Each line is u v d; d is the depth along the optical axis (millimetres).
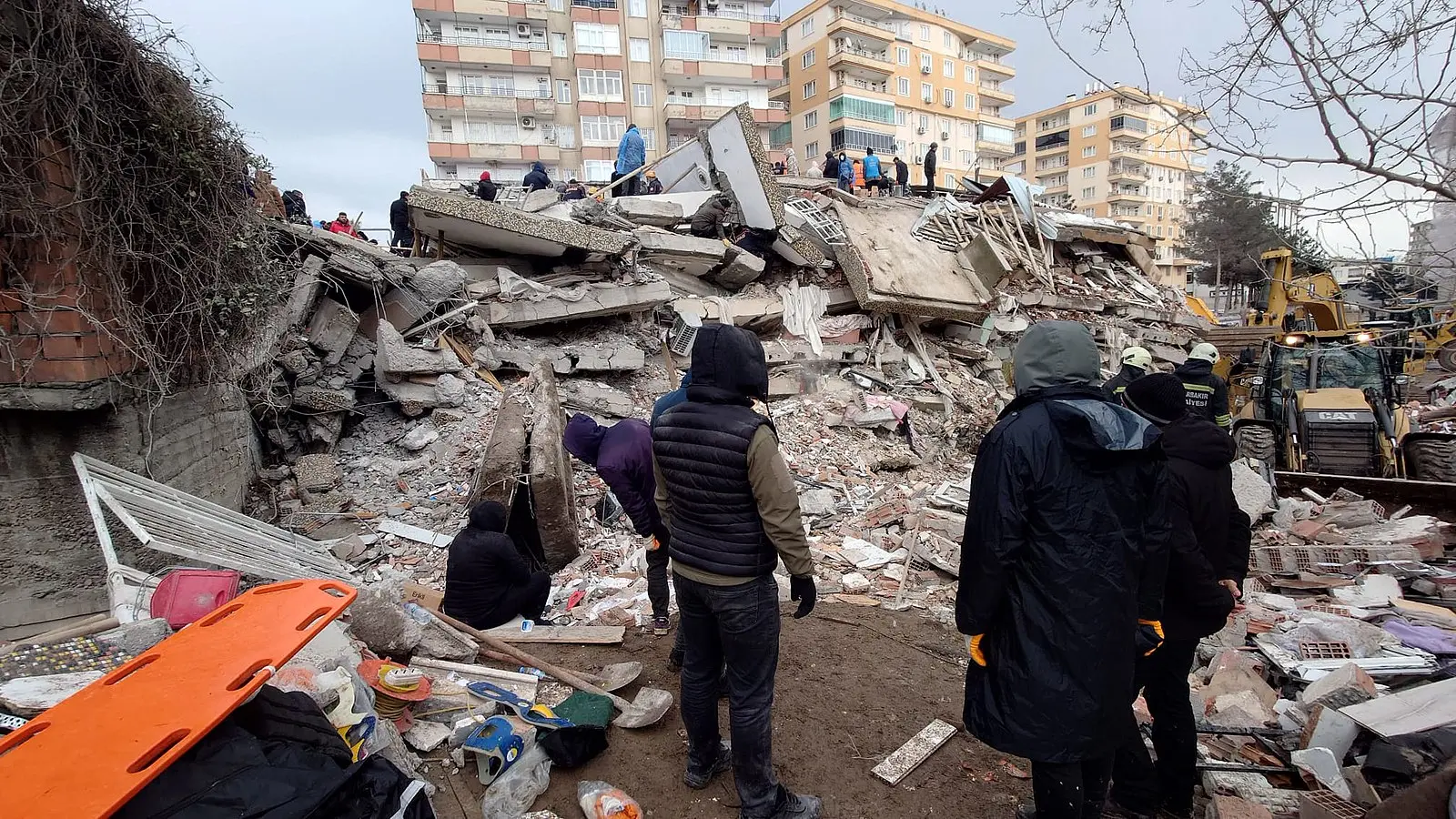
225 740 1558
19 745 1410
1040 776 2260
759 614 2393
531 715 2930
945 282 11984
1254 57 2459
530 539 5605
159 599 2750
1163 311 15211
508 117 34219
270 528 4707
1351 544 5223
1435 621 4121
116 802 1264
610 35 34688
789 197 12445
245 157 3998
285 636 1808
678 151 12438
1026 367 2256
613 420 7656
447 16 33281
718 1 36719
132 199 3223
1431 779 1850
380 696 2875
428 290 7328
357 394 7000
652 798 2707
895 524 6230
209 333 3990
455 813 2549
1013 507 2107
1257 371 10250
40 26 2775
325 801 1450
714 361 2430
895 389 10352
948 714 3354
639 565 5234
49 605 3166
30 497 3123
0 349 2873
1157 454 2152
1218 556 2742
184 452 4199
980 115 43781
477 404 7035
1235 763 2959
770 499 2275
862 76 38844
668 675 3611
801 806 2559
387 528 5668
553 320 8320
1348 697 3098
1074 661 2068
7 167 2723
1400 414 7816
